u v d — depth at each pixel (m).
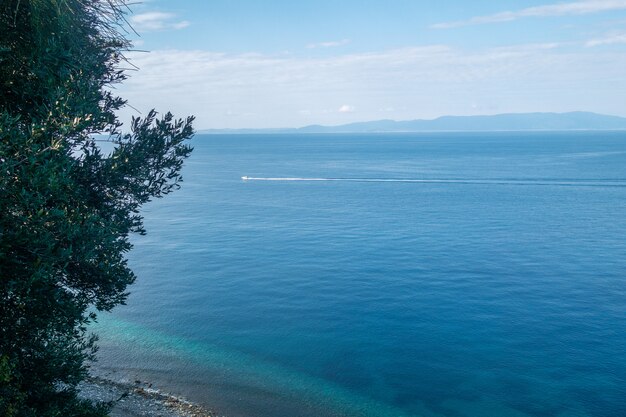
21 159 7.87
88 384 23.12
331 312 37.66
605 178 142.25
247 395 24.39
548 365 28.91
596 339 32.53
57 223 8.57
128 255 55.75
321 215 85.56
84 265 10.20
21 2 8.80
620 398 25.16
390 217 83.19
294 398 24.42
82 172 10.10
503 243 62.38
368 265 51.69
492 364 28.94
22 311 9.09
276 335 33.00
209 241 63.84
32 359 10.32
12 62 9.07
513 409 24.22
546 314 37.12
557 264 51.81
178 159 11.85
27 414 8.97
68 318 10.29
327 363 28.84
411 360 29.45
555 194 111.81
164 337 32.09
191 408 22.36
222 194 115.44
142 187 11.44
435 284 44.88
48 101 9.34
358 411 23.48
